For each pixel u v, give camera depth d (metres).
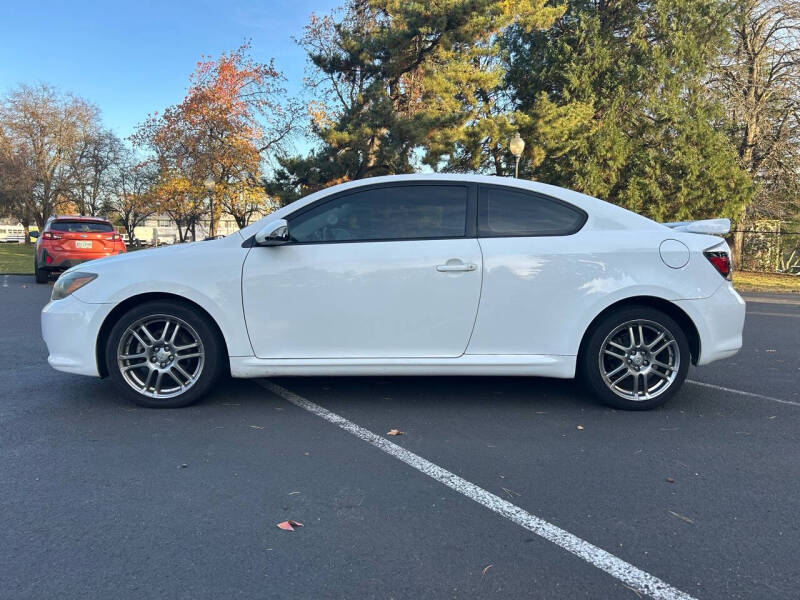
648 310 4.04
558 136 20.41
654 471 3.13
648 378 4.15
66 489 2.84
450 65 19.41
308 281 3.94
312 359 4.00
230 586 2.08
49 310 4.04
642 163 20.17
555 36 22.53
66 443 3.44
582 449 3.44
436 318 3.96
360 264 3.94
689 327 4.16
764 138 22.70
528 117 20.16
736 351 4.14
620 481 3.00
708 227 4.27
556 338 4.01
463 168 23.20
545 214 4.11
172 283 3.92
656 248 4.04
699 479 3.03
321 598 2.02
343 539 2.41
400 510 2.66
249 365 3.99
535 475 3.06
